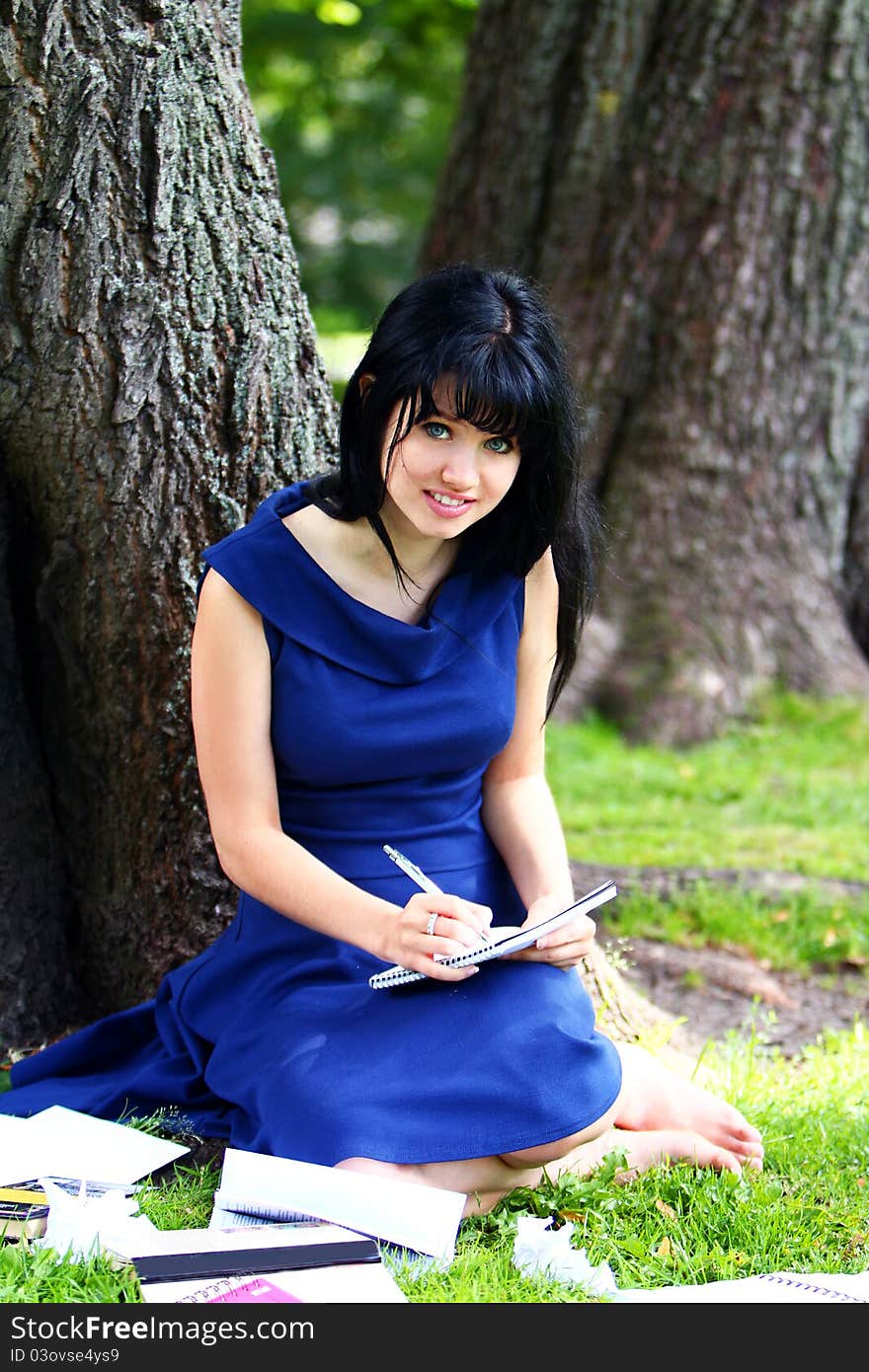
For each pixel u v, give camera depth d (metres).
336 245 18.45
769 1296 2.14
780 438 6.85
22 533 3.26
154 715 3.22
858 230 6.67
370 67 13.97
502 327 2.38
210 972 2.77
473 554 2.70
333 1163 2.33
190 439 3.12
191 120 3.05
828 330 6.77
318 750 2.61
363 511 2.54
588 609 2.88
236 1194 2.30
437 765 2.68
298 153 17.38
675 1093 2.83
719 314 6.63
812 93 6.44
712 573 6.81
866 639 7.36
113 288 3.04
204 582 2.62
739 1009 3.92
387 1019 2.47
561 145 6.70
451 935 2.39
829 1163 2.80
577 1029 2.47
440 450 2.40
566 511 2.65
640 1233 2.47
